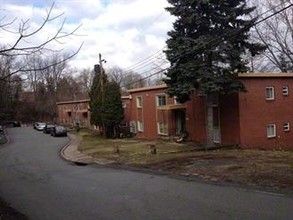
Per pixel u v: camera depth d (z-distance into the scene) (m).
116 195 14.02
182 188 14.39
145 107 44.44
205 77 27.17
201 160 21.52
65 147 42.41
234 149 27.62
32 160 32.53
